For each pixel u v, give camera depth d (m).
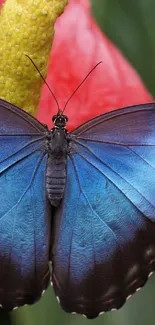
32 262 0.32
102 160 0.33
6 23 0.32
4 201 0.33
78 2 0.36
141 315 0.38
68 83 0.34
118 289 0.32
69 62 0.35
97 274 0.32
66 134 0.33
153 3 0.40
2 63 0.32
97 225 0.33
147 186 0.32
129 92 0.35
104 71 0.35
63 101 0.34
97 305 0.32
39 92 0.33
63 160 0.33
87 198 0.33
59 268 0.32
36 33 0.32
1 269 0.32
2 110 0.32
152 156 0.32
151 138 0.33
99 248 0.33
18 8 0.32
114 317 0.38
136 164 0.33
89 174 0.33
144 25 0.40
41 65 0.32
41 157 0.33
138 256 0.32
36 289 0.32
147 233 0.32
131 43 0.40
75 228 0.33
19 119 0.33
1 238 0.32
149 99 0.35
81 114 0.34
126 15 0.40
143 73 0.40
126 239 0.33
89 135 0.33
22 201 0.33
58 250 0.32
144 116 0.33
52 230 0.33
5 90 0.32
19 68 0.32
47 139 0.33
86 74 0.35
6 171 0.33
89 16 0.36
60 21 0.35
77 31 0.35
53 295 0.38
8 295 0.31
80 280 0.32
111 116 0.33
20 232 0.32
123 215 0.33
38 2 0.32
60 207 0.33
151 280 0.39
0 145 0.33
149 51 0.40
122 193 0.33
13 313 0.38
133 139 0.33
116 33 0.40
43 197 0.33
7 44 0.32
